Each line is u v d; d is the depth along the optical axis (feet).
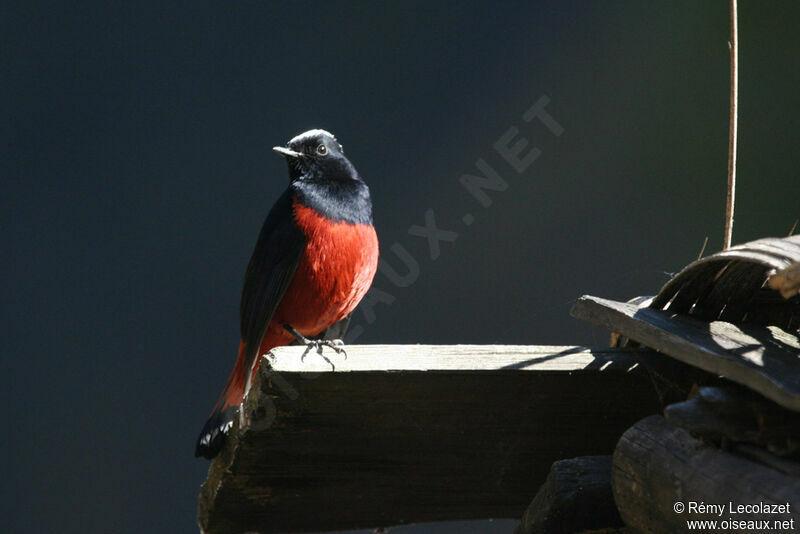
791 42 44.39
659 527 12.29
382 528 18.53
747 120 43.80
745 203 42.80
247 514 18.11
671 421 11.59
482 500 17.95
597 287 41.96
